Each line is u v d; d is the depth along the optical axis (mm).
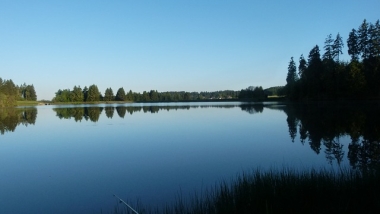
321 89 57438
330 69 54000
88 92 129125
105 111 58531
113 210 8156
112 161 14164
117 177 11375
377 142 17203
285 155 14477
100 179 11203
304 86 63094
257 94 106312
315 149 15750
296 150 15625
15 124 33344
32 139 21938
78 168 13016
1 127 30312
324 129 23297
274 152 15266
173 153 15664
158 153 15766
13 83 120188
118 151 16672
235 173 11328
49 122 35469
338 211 6195
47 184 10773
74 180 11180
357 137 19078
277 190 7117
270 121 31078
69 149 17656
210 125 28969
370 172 8133
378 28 48188
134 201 8672
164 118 38531
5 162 14422
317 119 30516
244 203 6707
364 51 50594
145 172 11930
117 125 30781
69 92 129375
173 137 21484
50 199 9203
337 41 55250
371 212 6105
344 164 12305
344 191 7020
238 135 21734
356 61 51688
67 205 8664
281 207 6465
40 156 15758
